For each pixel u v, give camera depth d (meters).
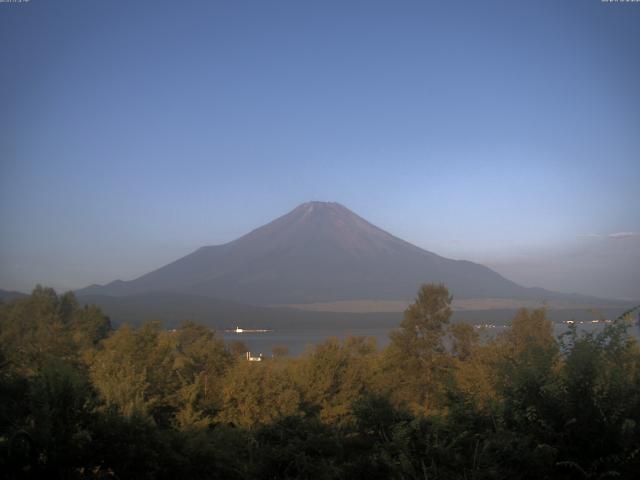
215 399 19.84
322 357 23.27
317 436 7.54
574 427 6.07
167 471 8.30
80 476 7.18
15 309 34.50
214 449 9.14
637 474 5.84
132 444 7.77
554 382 6.43
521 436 6.14
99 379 17.16
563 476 6.00
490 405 6.62
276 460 7.39
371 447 7.21
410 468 6.09
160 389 19.73
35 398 7.61
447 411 7.05
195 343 25.34
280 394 19.55
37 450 6.93
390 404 7.53
